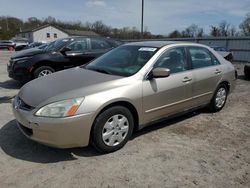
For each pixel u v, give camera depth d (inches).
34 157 137.0
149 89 152.4
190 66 184.1
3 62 644.1
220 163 135.8
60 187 113.0
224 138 166.9
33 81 161.0
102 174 123.0
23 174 121.9
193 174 125.0
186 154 143.9
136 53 171.0
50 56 299.4
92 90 133.7
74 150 144.5
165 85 161.5
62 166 129.0
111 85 140.1
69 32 2736.2
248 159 141.0
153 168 129.0
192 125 187.6
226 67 217.6
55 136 124.5
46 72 300.2
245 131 179.5
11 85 319.6
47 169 126.3
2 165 129.0
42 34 2615.7
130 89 143.6
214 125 188.9
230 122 196.1
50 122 123.0
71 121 124.8
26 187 112.5
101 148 138.0
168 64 168.4
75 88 134.6
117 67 164.2
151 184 116.5
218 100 215.2
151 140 159.9
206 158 140.4
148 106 154.0
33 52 305.4
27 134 132.6
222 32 2041.1
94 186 114.0
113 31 2583.7
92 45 329.7
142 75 151.6
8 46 1705.2
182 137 166.1
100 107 131.4
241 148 153.6
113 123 139.9
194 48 192.2
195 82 183.6
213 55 210.2
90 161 134.0
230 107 235.5
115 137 142.1
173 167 130.5
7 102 237.6
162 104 162.2
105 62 176.7
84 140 131.0
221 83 213.2
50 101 126.3
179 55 178.2
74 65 313.9
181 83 172.1
